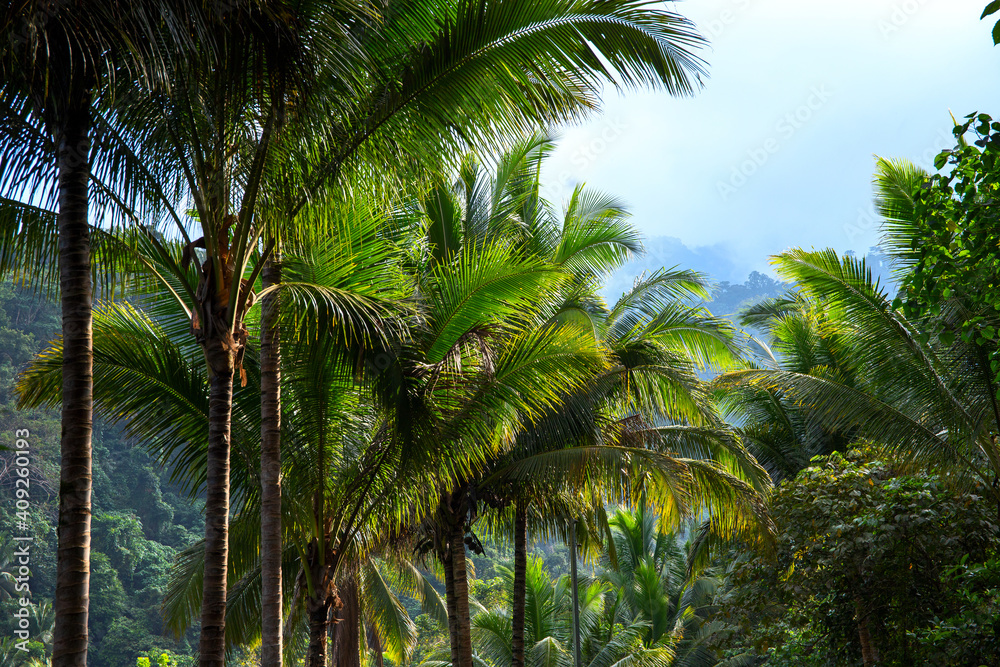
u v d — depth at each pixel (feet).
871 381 38.11
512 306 29.17
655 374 41.65
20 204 19.12
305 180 20.94
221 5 15.21
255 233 20.40
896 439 37.81
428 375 26.25
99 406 26.53
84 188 15.40
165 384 26.84
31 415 156.87
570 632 76.23
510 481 40.04
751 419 60.95
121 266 22.57
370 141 21.06
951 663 31.07
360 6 17.98
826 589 37.68
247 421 28.12
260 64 17.57
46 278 20.57
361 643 64.95
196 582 38.24
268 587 23.86
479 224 41.29
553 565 165.68
